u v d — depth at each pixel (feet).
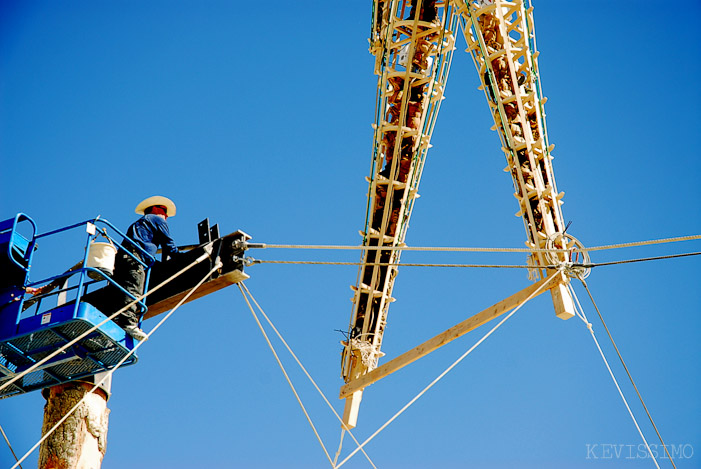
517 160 53.47
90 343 40.83
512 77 54.49
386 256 58.65
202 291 44.86
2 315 39.96
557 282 47.88
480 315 50.52
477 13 56.13
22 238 41.65
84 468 41.65
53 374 42.93
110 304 42.14
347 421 55.31
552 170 53.52
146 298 45.52
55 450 41.55
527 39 55.42
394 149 57.52
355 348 57.11
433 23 57.93
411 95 59.21
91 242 42.93
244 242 44.04
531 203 52.60
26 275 40.60
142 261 42.86
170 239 44.73
